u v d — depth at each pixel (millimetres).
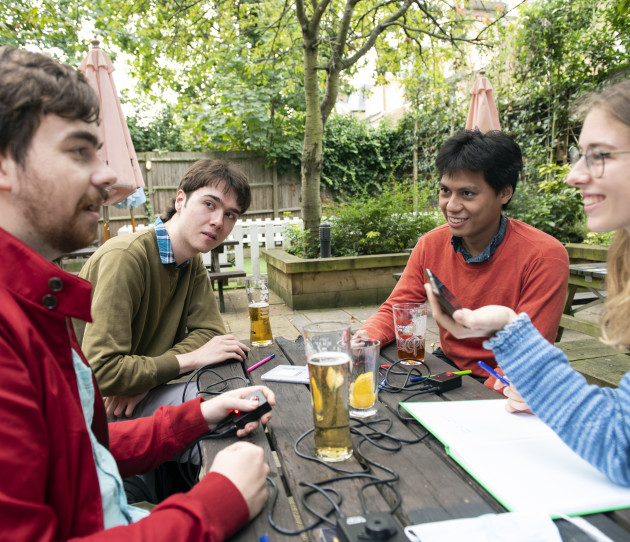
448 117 11117
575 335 4551
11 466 642
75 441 798
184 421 1246
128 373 1740
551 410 926
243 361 1895
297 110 12312
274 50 8055
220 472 880
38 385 742
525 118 8656
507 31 8562
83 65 4418
